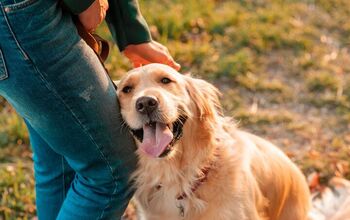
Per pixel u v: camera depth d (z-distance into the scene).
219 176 2.72
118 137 2.44
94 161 2.41
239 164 2.75
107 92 2.36
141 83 2.71
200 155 2.73
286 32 6.11
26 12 2.02
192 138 2.75
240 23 6.24
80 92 2.23
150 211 2.85
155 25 5.91
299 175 3.33
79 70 2.21
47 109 2.22
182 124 2.72
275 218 3.18
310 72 5.44
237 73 5.29
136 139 2.62
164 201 2.80
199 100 2.81
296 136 4.46
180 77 2.82
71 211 2.53
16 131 4.45
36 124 2.33
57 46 2.12
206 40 5.90
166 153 2.57
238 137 2.92
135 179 2.68
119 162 2.48
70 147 2.35
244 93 5.08
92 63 2.26
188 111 2.73
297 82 5.28
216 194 2.71
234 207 2.69
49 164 2.73
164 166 2.71
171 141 2.60
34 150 2.74
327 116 4.74
